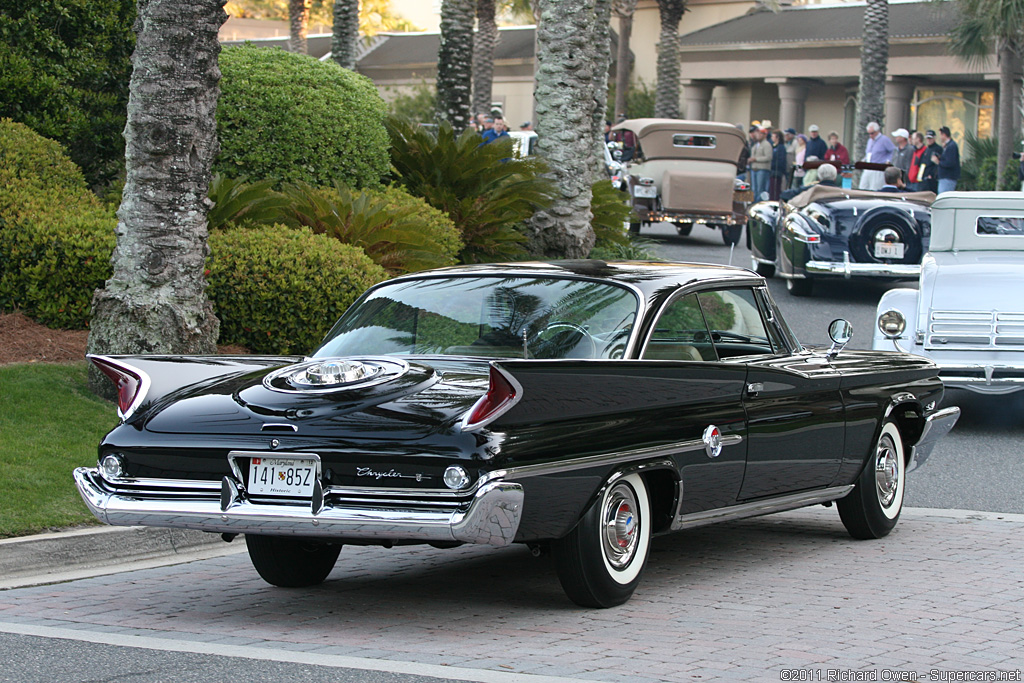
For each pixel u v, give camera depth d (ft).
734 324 25.71
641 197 96.68
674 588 24.11
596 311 23.09
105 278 42.06
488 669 18.28
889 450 29.71
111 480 21.04
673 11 143.02
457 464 19.08
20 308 42.75
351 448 19.52
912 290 43.55
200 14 37.68
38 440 31.81
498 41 196.24
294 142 52.75
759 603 22.89
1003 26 104.37
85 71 53.67
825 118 162.50
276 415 20.31
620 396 21.52
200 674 17.98
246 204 46.80
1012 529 30.53
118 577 25.58
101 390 36.60
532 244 59.06
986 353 42.06
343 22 105.19
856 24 153.69
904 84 146.51
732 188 95.91
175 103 37.60
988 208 45.93
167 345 37.52
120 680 17.67
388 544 20.80
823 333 60.64
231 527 20.11
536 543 21.80
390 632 20.77
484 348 22.82
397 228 47.75
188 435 20.58
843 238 67.92
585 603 22.04
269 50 54.54
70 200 45.91
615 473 21.38
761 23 165.99
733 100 168.45
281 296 42.09
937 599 23.36
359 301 24.99
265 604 23.15
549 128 58.75
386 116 57.57
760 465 24.90
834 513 33.09
